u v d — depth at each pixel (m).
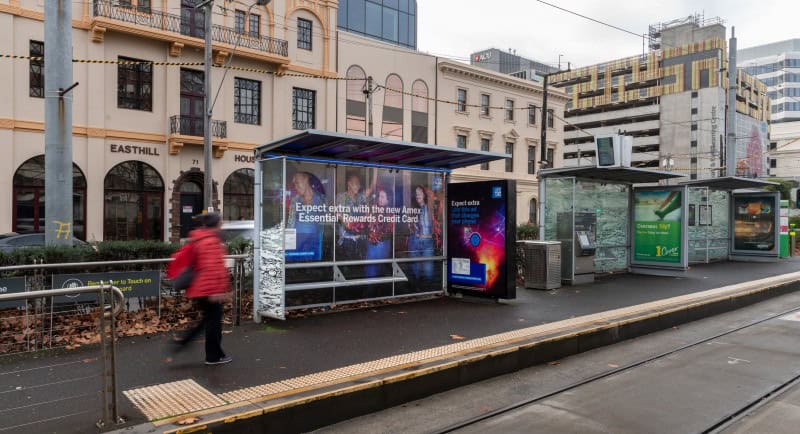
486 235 9.98
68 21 9.15
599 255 14.39
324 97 29.59
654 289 11.88
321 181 9.06
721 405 5.44
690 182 17.47
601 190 14.41
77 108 21.78
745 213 19.45
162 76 23.89
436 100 33.50
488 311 9.09
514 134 41.16
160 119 23.84
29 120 20.83
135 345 6.68
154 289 7.54
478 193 10.12
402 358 6.14
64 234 9.08
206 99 18.14
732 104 21.55
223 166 25.59
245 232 15.02
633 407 5.38
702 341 8.33
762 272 15.55
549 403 5.52
